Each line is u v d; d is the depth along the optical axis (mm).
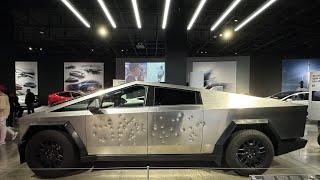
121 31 19547
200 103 5203
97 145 5062
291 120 5281
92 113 5078
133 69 29500
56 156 5039
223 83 28156
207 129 5129
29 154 5012
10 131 8648
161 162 5863
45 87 28344
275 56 27250
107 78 29578
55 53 28344
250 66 27391
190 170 5363
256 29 17219
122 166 5617
